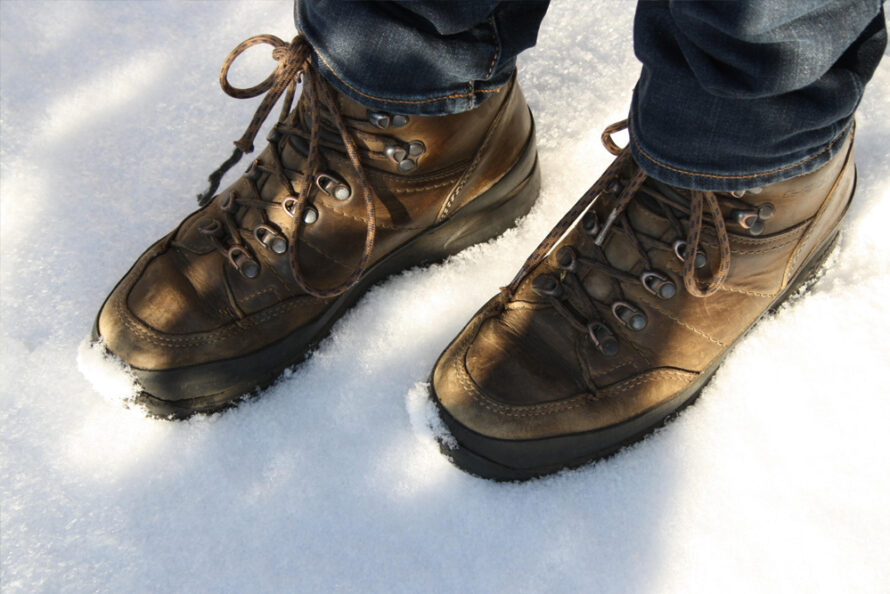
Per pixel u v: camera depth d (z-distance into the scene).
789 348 0.79
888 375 0.77
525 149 0.82
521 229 0.86
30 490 0.77
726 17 0.61
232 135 0.93
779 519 0.73
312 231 0.77
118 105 0.95
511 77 0.78
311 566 0.74
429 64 0.71
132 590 0.74
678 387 0.75
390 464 0.77
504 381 0.74
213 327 0.77
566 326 0.74
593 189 0.73
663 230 0.71
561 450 0.74
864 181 0.84
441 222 0.81
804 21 0.61
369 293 0.83
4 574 0.74
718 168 0.67
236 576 0.74
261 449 0.78
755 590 0.72
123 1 1.00
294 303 0.78
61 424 0.80
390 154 0.75
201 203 0.79
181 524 0.76
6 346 0.83
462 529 0.75
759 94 0.63
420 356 0.81
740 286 0.73
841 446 0.75
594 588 0.73
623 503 0.75
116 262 0.87
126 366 0.76
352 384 0.80
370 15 0.69
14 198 0.90
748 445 0.76
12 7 0.99
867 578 0.71
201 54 0.98
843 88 0.64
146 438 0.79
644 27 0.65
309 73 0.73
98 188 0.91
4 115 0.94
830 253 0.80
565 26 0.97
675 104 0.66
